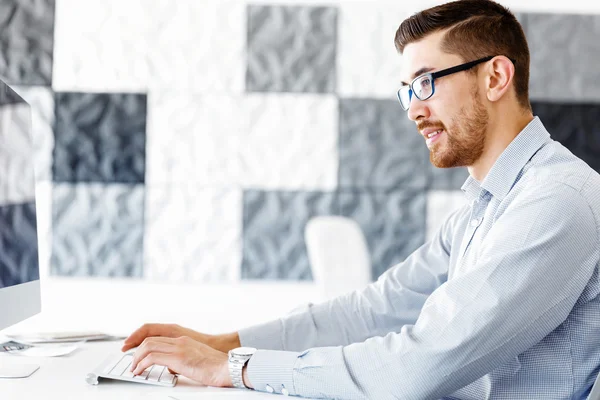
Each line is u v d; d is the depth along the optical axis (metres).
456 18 1.17
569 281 1.00
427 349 0.95
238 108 3.95
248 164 3.95
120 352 1.26
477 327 0.95
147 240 3.94
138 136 3.94
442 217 3.94
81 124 3.94
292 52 3.96
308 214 3.95
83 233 3.94
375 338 1.01
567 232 0.99
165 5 3.94
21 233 1.20
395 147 3.96
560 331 1.06
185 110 3.94
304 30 3.96
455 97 1.17
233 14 3.96
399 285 1.40
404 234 3.95
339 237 2.96
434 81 1.18
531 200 1.03
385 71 3.96
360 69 3.96
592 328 1.05
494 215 1.15
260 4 3.96
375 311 1.38
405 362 0.95
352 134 3.96
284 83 3.96
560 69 3.95
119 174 3.94
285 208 3.96
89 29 3.93
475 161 1.21
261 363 1.03
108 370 1.09
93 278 3.94
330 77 3.96
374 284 1.43
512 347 0.97
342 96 3.96
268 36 3.96
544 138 1.16
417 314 1.39
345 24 3.96
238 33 3.95
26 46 3.92
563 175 1.05
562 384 1.05
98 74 3.93
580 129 3.95
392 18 3.96
